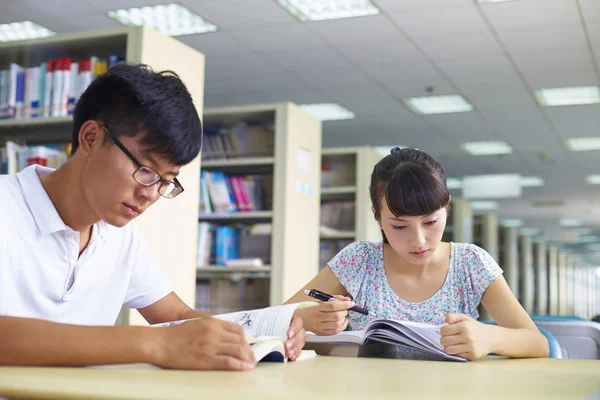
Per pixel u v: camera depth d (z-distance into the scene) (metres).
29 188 1.20
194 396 0.67
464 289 1.72
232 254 4.32
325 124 9.16
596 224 18.39
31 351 0.90
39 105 3.27
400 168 1.54
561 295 14.12
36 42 3.28
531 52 6.26
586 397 0.75
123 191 1.10
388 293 1.78
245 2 5.36
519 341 1.33
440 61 6.58
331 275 1.85
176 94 1.11
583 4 5.18
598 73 6.79
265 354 1.05
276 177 4.25
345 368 1.05
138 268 1.46
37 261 1.20
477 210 16.61
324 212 5.39
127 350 0.92
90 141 1.12
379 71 6.95
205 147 4.52
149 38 3.14
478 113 8.39
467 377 0.94
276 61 6.73
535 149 10.28
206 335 0.95
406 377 0.92
